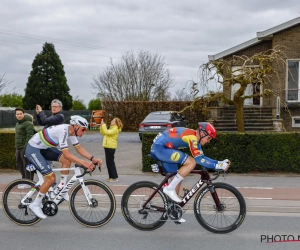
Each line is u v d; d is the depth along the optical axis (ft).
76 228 19.26
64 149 18.48
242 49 64.69
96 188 19.66
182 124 59.98
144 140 34.81
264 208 22.89
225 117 60.75
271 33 61.52
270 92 42.50
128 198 18.81
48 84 171.42
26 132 27.50
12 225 19.84
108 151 30.32
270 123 58.34
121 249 16.21
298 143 33.50
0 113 108.17
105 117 85.97
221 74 42.88
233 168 33.94
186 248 16.34
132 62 121.39
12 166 36.17
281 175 33.09
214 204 18.53
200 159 17.79
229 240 17.40
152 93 122.01
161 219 18.60
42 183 19.67
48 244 16.88
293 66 62.28
